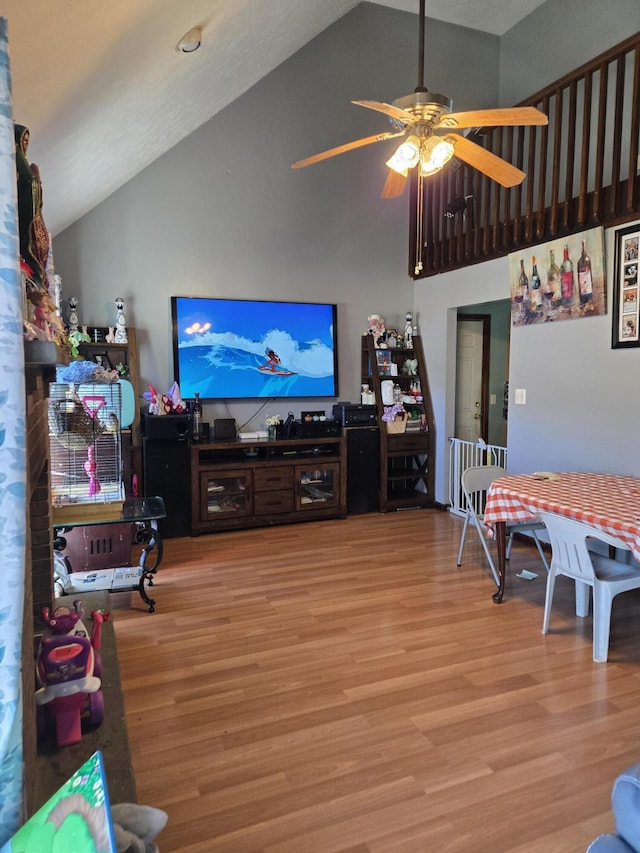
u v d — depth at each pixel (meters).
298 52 5.10
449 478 5.49
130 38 1.96
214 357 4.97
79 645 1.42
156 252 4.77
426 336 5.68
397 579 3.65
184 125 4.20
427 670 2.53
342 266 5.51
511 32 5.67
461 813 1.72
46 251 1.33
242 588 3.49
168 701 2.30
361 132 5.45
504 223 4.46
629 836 0.89
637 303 3.45
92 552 3.54
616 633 2.91
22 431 0.86
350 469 5.23
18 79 1.62
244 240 5.07
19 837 0.82
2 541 0.84
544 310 4.13
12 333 0.85
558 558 2.79
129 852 0.93
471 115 2.49
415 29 5.54
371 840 1.62
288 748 2.02
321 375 5.43
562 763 1.93
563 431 4.05
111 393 3.36
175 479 4.51
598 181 3.59
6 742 0.85
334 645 2.76
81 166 3.18
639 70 3.29
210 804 1.75
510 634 2.88
